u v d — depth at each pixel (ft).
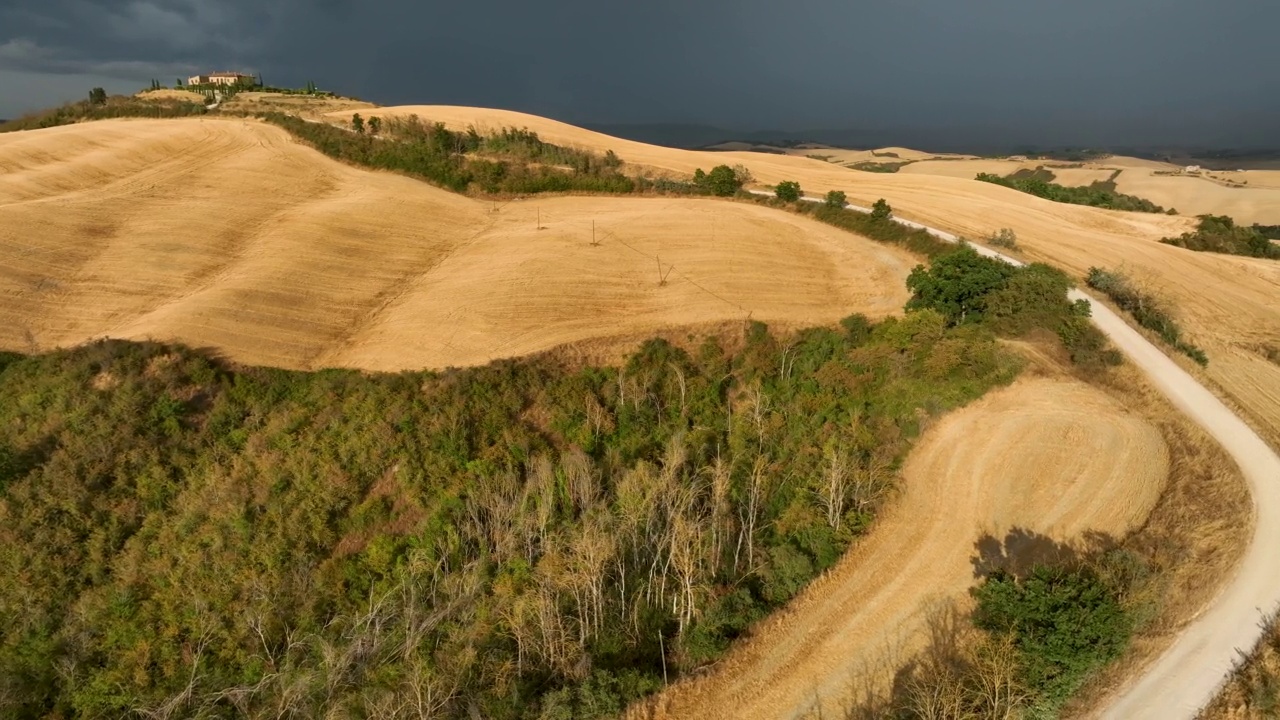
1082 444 121.80
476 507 104.53
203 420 116.37
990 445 123.44
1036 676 78.28
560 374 134.92
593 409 126.62
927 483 117.39
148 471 106.63
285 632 92.12
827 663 88.38
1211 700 78.02
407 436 114.73
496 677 82.94
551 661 85.87
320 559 100.37
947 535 107.04
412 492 108.27
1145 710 77.41
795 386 140.56
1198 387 138.31
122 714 84.07
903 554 104.22
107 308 139.44
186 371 121.49
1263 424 128.36
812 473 119.14
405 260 175.63
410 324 145.69
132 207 183.21
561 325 147.23
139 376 118.83
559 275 168.14
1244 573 92.63
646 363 140.05
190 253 163.02
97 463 105.29
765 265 183.21
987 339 146.51
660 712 83.41
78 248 158.51
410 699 76.95
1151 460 118.01
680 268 177.78
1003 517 109.19
